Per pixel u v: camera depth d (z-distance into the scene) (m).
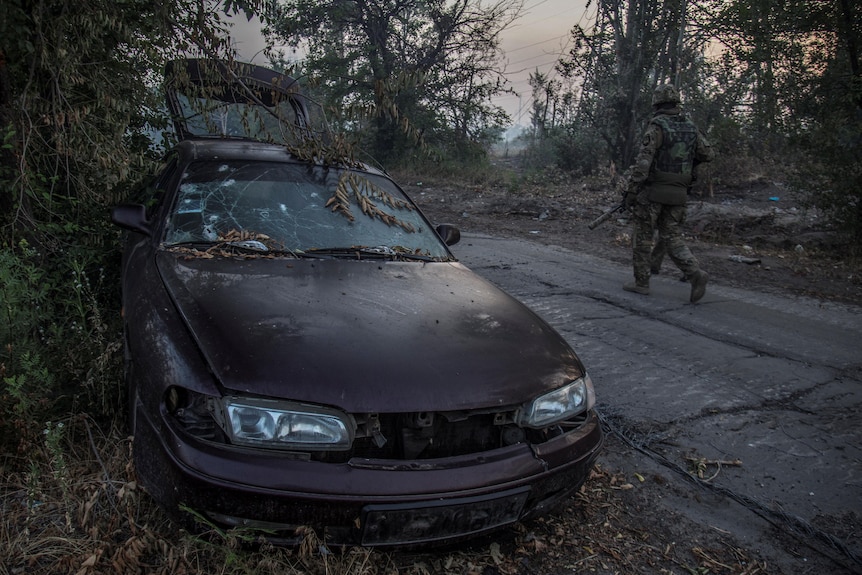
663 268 8.59
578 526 2.87
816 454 3.73
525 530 2.76
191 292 2.63
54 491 2.60
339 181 3.76
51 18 3.80
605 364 4.83
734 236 10.87
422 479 2.13
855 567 2.79
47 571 2.20
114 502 2.51
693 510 3.11
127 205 3.28
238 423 2.08
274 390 2.12
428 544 2.21
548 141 26.62
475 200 14.00
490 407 2.33
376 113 3.94
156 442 2.18
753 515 3.12
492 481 2.23
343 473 2.09
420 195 14.60
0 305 3.03
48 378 2.89
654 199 6.60
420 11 20.20
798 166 10.34
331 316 2.54
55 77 3.83
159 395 2.24
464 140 20.53
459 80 20.12
